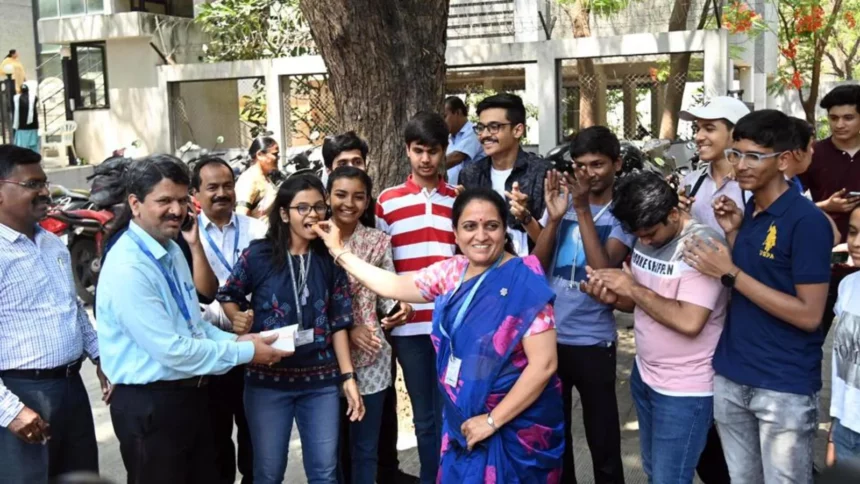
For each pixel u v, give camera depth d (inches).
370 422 157.2
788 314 119.5
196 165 167.3
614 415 155.3
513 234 162.1
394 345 166.4
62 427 136.9
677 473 133.3
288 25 547.5
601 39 431.2
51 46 705.0
